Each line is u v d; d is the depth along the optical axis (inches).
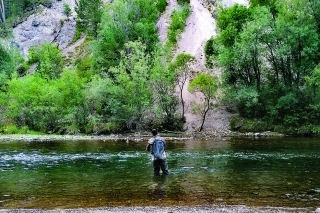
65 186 741.9
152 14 3289.9
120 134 2052.2
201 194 663.8
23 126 2335.1
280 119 1934.1
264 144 1433.3
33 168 960.3
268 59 2048.5
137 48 2257.6
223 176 819.4
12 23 4719.5
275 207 571.5
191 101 2255.2
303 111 1879.9
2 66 3206.2
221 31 2212.1
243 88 2000.5
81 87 2306.8
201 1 3511.3
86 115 2208.4
